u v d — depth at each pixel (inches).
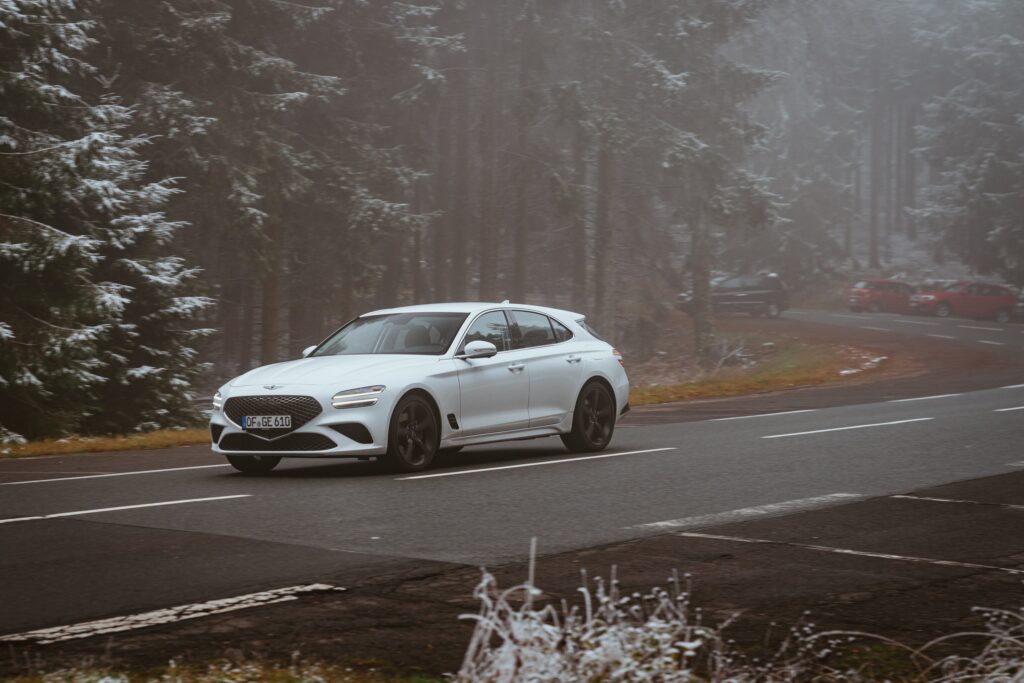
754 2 1915.6
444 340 502.0
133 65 1278.3
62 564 288.2
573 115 1721.2
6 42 919.7
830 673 193.2
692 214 1977.1
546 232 2053.4
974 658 201.5
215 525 345.1
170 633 222.8
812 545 313.6
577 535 327.9
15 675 192.4
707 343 1984.5
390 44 1557.6
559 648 164.4
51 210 908.6
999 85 3115.2
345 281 1456.7
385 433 459.2
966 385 1075.9
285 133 1371.8
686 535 328.5
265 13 1378.0
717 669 177.3
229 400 466.3
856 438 598.5
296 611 240.2
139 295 974.4
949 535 329.7
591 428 552.4
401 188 1520.7
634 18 1878.7
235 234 1296.8
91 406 929.5
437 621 231.6
